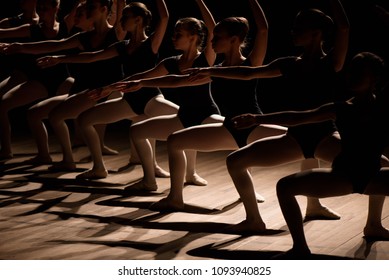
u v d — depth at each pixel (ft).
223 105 21.94
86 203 24.34
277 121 17.57
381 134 17.40
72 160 28.99
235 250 19.25
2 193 25.86
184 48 23.06
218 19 37.70
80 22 27.22
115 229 21.47
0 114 30.78
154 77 23.39
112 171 28.66
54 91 30.12
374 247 19.02
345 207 22.67
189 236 20.59
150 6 38.14
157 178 27.50
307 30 19.08
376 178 17.46
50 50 26.71
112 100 26.71
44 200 24.85
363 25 33.91
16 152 32.42
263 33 21.06
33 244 20.27
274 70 19.70
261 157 19.99
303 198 23.97
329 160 19.48
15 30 29.12
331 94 19.48
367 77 17.06
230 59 21.72
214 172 27.99
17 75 31.17
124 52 25.59
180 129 23.94
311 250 18.92
